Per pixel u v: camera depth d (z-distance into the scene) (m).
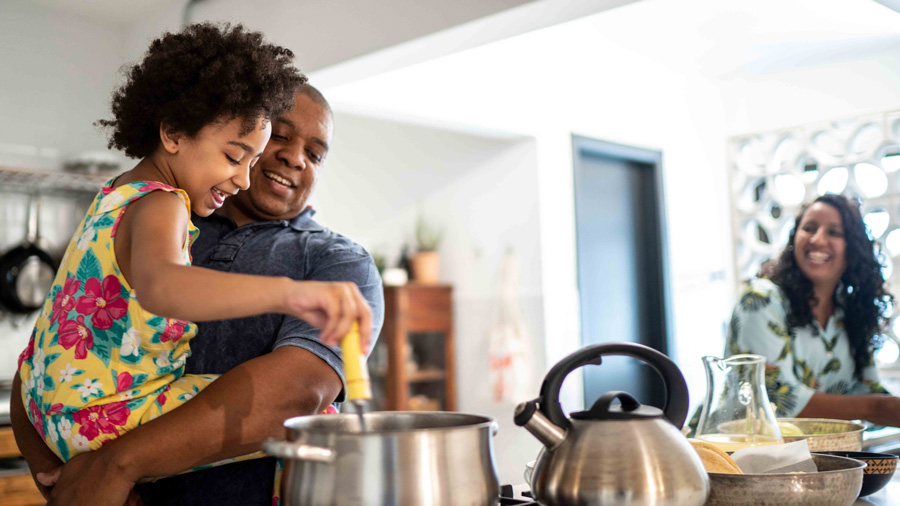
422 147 4.95
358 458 0.69
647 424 0.79
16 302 3.25
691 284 4.92
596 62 4.27
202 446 0.97
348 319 0.70
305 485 0.72
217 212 1.35
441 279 4.87
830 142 4.19
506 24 2.33
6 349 3.27
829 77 4.34
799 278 2.12
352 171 5.22
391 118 3.82
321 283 0.72
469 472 0.72
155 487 1.08
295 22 2.84
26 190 3.37
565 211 4.44
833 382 2.15
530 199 4.37
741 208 4.51
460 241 4.75
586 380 4.45
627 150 4.74
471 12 2.31
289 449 0.68
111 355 0.94
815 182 4.20
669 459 0.77
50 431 0.97
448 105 3.91
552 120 4.41
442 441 0.71
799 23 3.63
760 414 1.19
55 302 0.96
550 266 4.32
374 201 5.16
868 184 3.99
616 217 4.77
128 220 0.89
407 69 3.72
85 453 0.95
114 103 1.07
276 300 0.71
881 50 4.10
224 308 0.71
